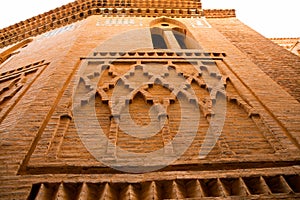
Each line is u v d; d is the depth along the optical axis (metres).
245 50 6.13
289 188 2.21
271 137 3.01
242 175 2.36
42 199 2.09
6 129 3.15
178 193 2.16
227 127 3.25
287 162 2.62
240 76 4.49
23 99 3.94
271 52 6.07
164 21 8.88
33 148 2.71
